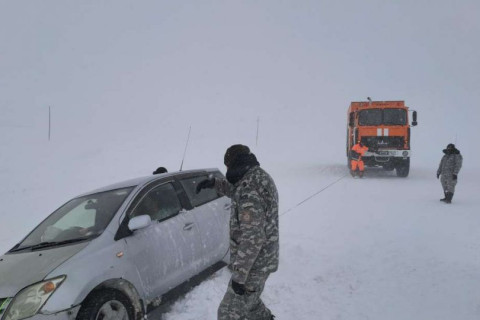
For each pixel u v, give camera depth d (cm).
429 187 1413
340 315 427
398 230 772
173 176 502
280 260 607
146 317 396
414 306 441
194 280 467
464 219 855
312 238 730
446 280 509
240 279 291
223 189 390
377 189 1362
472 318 408
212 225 506
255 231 292
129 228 396
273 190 317
